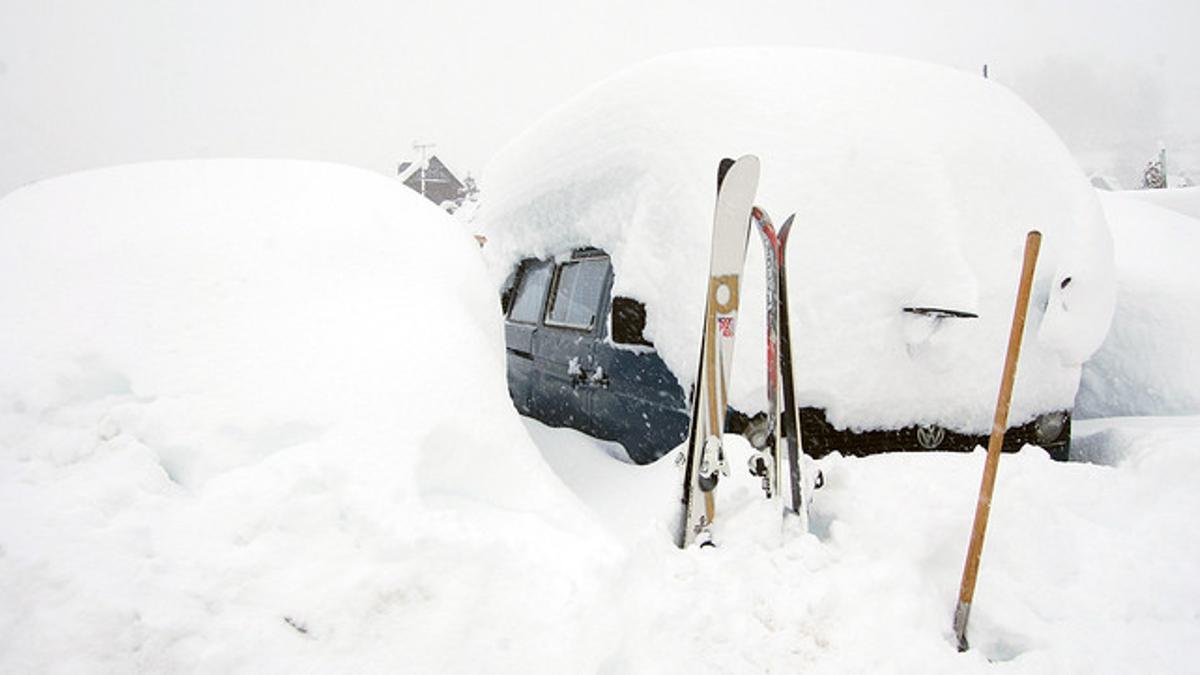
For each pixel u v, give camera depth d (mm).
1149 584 2006
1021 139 2871
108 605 1457
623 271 2891
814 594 1881
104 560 1532
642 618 1750
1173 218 4637
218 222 2428
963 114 2840
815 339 2410
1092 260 2664
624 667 1642
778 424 2191
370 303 2273
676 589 1878
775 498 2195
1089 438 3045
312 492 1750
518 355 4402
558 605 1668
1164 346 3564
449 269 2598
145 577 1521
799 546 2043
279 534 1663
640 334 2836
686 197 2693
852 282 2439
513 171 4520
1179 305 3613
